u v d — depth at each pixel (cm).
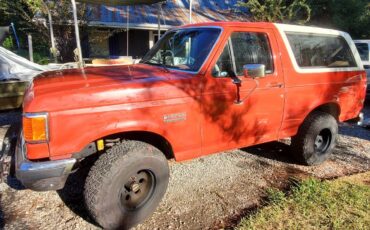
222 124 352
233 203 357
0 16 1961
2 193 367
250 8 1534
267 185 402
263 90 378
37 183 266
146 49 1648
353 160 494
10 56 706
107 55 1520
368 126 676
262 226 308
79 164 298
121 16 1454
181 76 330
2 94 620
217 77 342
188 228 311
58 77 321
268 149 529
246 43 371
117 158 288
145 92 298
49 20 1189
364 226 309
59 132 265
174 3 1784
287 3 1566
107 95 281
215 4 1902
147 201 315
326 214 328
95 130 278
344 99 471
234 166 458
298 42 419
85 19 1292
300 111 423
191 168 447
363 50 915
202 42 361
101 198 283
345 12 1622
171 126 316
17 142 309
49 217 324
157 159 308
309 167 463
